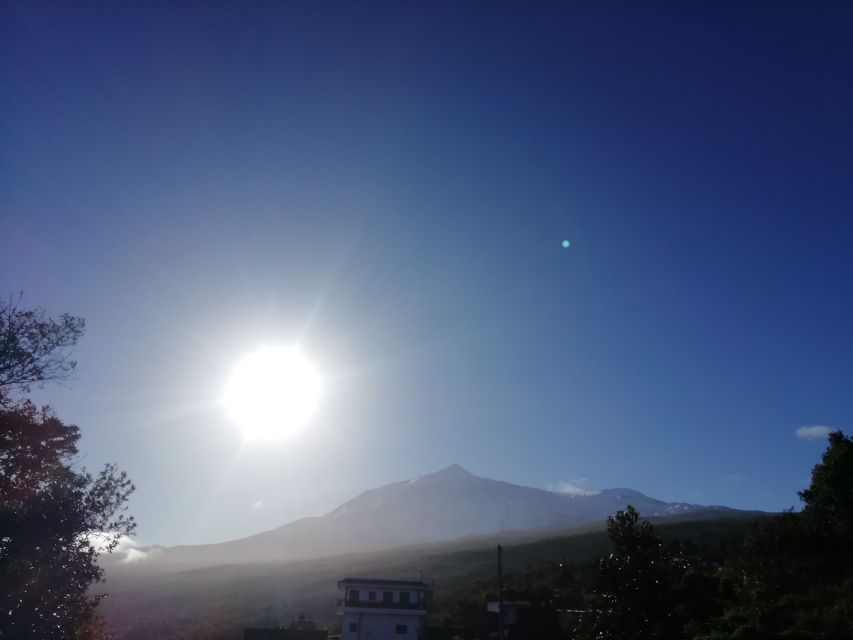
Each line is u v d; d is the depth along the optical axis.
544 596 61.28
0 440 20.20
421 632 60.69
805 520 46.22
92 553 22.62
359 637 60.91
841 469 46.44
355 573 141.50
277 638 61.22
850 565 39.84
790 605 35.31
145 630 86.94
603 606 27.17
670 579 27.64
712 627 31.44
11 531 20.97
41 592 21.50
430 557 138.12
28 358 20.48
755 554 42.47
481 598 65.69
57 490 22.42
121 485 23.55
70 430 21.89
